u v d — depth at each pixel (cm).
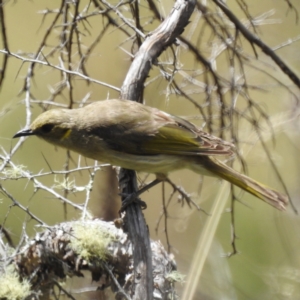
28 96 1014
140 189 974
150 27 1328
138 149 977
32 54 1066
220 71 1369
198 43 1075
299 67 1435
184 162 1019
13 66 1547
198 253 1026
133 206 896
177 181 1477
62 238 815
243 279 1373
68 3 1046
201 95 1427
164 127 984
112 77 1366
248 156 1237
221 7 1042
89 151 991
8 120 1503
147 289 746
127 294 768
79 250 795
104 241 801
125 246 804
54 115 988
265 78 1353
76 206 845
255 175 1408
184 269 1331
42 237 833
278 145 1402
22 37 1557
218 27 1127
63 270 823
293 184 1383
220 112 1095
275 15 1505
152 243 834
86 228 811
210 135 1014
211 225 1039
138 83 970
